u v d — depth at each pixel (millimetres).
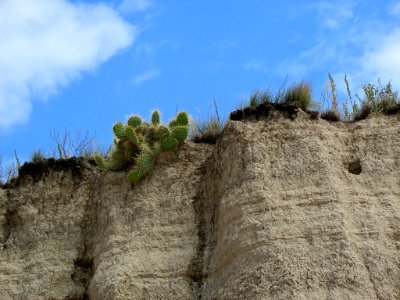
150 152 12273
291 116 11602
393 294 9586
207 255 11109
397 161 11055
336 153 11211
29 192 13359
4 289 12242
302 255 9945
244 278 10023
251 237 10297
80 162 13453
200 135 12719
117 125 12492
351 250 9898
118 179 12398
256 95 12234
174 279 10992
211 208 11539
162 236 11492
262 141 11312
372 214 10383
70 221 12727
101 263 11523
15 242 12898
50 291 12008
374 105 11961
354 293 9516
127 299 10859
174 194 11914
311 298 9516
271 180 10836
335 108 12125
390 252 9992
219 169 11586
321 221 10234
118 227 11758
